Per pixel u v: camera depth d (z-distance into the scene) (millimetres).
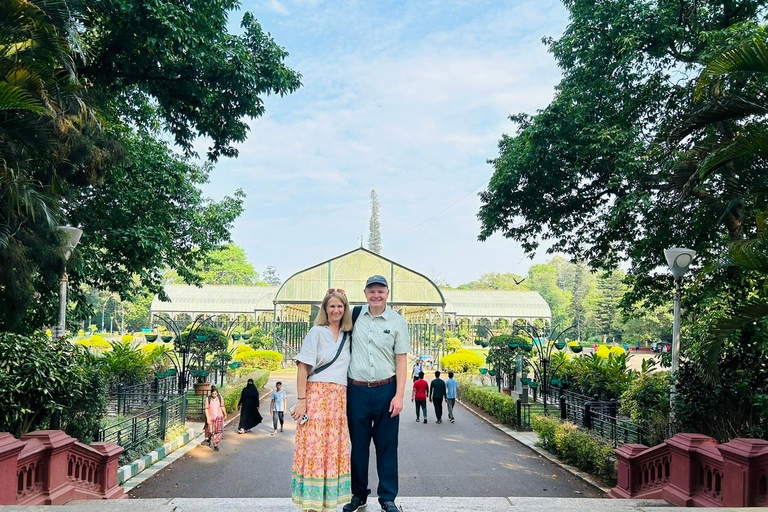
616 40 12773
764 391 7859
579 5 13906
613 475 8961
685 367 8352
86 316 14984
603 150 12758
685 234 12844
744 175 6781
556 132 13852
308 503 3516
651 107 13930
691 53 12898
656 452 6441
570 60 14812
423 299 34219
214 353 22578
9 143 7652
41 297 12258
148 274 16375
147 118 16312
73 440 5840
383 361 3789
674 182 8211
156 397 15969
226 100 12508
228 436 13586
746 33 10320
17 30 7328
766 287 9328
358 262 34281
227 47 11844
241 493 8453
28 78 7266
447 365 30781
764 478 4715
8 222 8180
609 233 15703
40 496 5309
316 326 3777
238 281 75062
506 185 15266
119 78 12250
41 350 7223
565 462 10742
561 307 88562
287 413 17656
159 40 10539
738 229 9969
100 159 10570
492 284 100375
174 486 8773
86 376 7945
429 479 9461
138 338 50469
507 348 21578
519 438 13609
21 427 7043
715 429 7887
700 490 5566
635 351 52656
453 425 16250
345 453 3660
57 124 8461
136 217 15031
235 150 13570
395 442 3846
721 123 10750
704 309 11875
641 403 10109
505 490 8758
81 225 13875
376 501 4301
